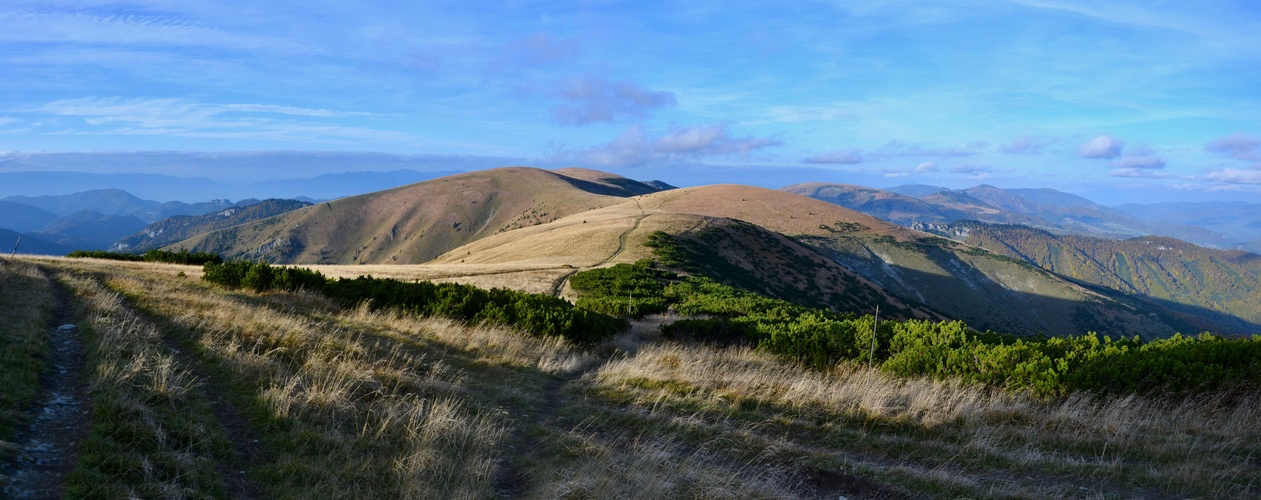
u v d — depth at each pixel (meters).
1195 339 12.70
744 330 18.23
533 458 7.27
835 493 6.55
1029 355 10.84
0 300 11.44
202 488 5.55
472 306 16.92
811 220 193.25
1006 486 6.65
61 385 7.21
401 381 9.16
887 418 8.91
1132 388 9.64
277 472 6.04
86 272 20.19
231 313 12.33
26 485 4.89
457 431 7.47
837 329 14.27
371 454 6.71
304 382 8.42
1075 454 7.70
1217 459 7.22
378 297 17.70
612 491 6.10
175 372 8.11
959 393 9.82
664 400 9.82
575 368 12.86
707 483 6.38
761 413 9.20
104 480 5.17
